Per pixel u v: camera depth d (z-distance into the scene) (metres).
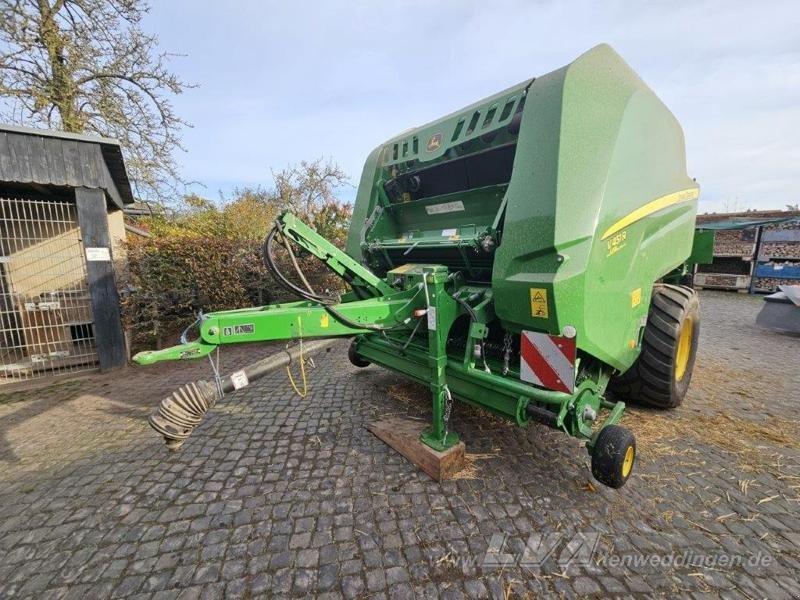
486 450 2.65
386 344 3.21
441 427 2.47
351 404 3.50
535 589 1.62
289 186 13.16
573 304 1.95
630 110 2.30
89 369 5.12
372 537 1.93
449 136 2.69
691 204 3.33
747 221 11.59
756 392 3.70
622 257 2.31
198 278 5.61
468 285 2.76
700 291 11.67
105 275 4.93
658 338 2.92
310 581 1.69
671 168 2.87
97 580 1.73
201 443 2.88
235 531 2.00
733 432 2.90
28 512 2.20
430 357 2.41
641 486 2.28
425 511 2.10
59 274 5.98
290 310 2.14
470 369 2.37
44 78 8.73
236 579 1.71
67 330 5.64
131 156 9.62
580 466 2.47
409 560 1.79
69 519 2.13
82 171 4.76
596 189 2.01
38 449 2.95
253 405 3.52
